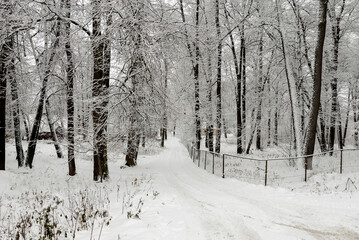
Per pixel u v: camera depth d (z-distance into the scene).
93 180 11.47
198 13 19.14
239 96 21.19
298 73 17.39
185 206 6.46
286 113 21.77
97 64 10.45
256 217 5.68
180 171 14.56
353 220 5.53
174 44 12.06
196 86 18.98
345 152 17.47
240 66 20.86
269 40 20.56
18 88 14.61
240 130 21.55
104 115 10.70
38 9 10.85
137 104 11.27
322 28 12.08
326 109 19.67
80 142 11.13
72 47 11.34
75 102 11.26
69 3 10.41
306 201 7.24
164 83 12.12
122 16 9.70
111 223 4.98
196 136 20.34
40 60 12.59
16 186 10.09
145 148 29.78
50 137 27.95
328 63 18.17
